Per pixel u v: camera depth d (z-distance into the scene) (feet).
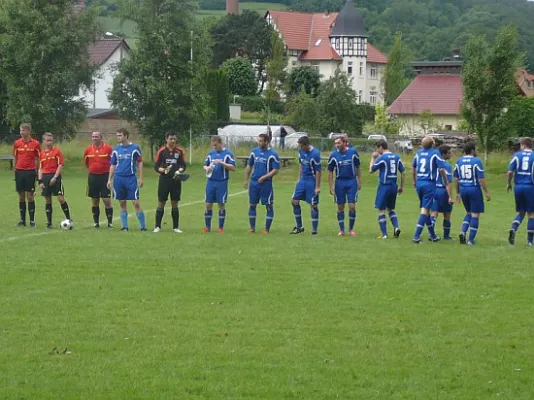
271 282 47.19
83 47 168.14
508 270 52.24
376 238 68.59
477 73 158.30
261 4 590.55
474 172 65.31
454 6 531.91
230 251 58.70
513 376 31.22
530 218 65.77
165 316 39.04
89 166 73.46
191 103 171.01
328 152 187.32
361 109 264.31
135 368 31.63
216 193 71.72
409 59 401.08
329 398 28.78
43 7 164.55
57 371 31.22
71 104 170.19
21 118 164.14
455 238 70.95
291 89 353.92
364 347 34.58
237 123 265.13
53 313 39.42
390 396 29.01
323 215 91.91
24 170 73.77
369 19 521.24
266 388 29.55
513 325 38.14
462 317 39.50
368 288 45.88
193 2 171.12
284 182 148.15
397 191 68.85
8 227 73.46
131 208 95.91
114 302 41.70
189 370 31.40
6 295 43.16
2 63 164.96
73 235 67.26
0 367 31.63
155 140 171.53
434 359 33.12
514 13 479.82
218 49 388.57
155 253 57.16
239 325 37.70
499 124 159.43
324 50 405.39
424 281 48.14
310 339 35.58
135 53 169.37
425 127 271.90
